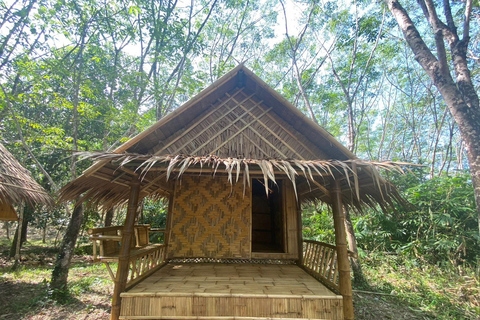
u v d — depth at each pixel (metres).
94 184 4.00
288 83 15.32
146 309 3.15
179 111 3.82
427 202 8.00
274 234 6.71
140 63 11.47
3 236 17.36
